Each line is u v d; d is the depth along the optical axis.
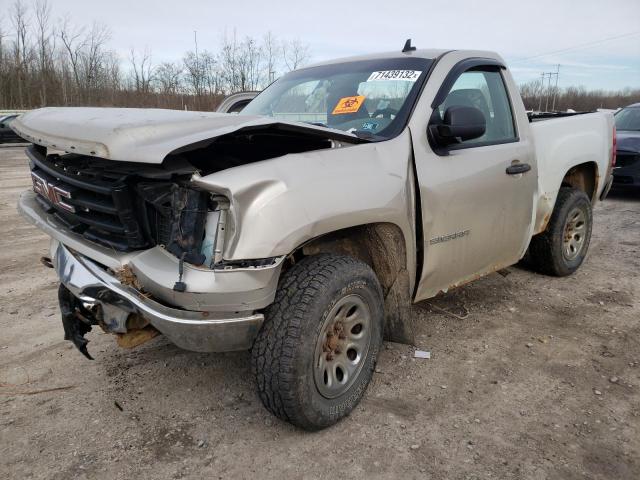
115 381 3.27
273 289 2.39
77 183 2.56
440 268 3.36
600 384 3.24
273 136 2.75
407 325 3.28
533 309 4.37
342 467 2.52
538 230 4.48
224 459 2.58
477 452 2.62
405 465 2.54
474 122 3.13
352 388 2.86
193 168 2.31
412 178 3.07
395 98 3.35
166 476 2.47
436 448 2.65
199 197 2.31
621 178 9.27
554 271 5.02
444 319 4.15
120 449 2.65
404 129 3.14
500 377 3.32
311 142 2.88
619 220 7.77
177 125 2.43
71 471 2.50
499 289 4.80
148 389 3.18
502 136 3.91
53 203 2.89
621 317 4.22
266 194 2.32
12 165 15.99
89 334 3.89
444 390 3.17
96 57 45.62
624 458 2.58
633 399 3.08
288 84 4.11
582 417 2.90
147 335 2.75
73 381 3.27
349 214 2.61
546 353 3.63
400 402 3.05
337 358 2.78
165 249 2.44
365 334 2.91
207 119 2.55
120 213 2.38
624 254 5.99
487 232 3.67
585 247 5.25
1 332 3.92
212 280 2.27
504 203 3.77
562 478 2.45
